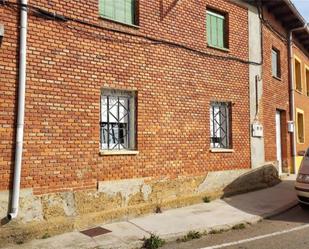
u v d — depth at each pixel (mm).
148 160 10047
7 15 7816
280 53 16328
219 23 12609
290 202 11305
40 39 8258
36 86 8156
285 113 16672
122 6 9977
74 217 8492
